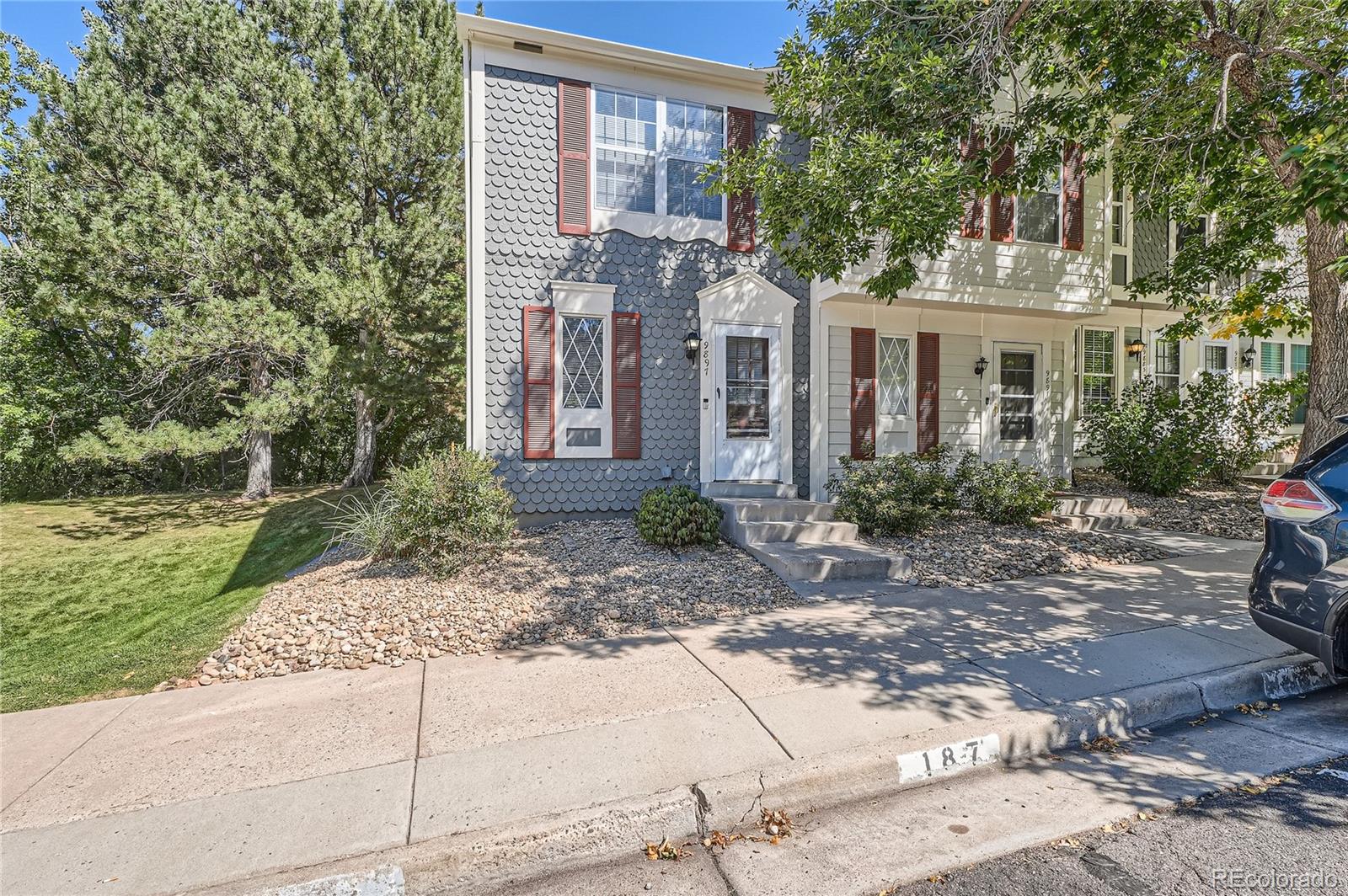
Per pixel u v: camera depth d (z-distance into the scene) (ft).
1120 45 21.27
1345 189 12.37
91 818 8.73
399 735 10.89
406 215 39.42
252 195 36.11
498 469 26.35
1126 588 19.12
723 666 13.64
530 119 26.45
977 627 15.84
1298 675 13.37
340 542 28.14
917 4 21.40
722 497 27.76
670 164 28.68
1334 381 24.45
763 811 9.14
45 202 34.32
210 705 12.41
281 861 7.80
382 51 38.68
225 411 48.34
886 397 31.73
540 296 26.76
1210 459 33.60
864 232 21.15
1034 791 9.66
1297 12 20.63
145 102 37.65
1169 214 30.91
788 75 23.22
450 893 7.80
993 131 23.38
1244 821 8.70
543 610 17.26
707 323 28.60
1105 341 41.01
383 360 39.22
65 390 48.80
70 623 23.04
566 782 9.29
